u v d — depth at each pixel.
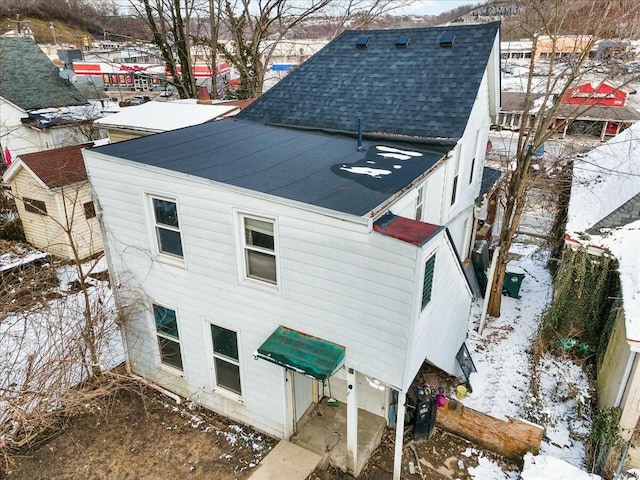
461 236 13.21
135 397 9.90
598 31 9.70
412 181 7.57
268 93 12.35
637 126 16.19
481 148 12.80
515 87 22.17
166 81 26.72
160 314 9.38
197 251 8.02
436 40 11.45
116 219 8.80
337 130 10.55
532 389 10.07
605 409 8.39
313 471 7.88
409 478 7.92
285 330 7.64
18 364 10.27
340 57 12.41
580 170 14.32
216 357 9.00
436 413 8.85
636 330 7.17
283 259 7.09
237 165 8.09
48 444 8.64
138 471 8.09
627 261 9.39
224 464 8.21
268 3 24.66
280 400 8.32
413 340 6.62
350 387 7.38
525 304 13.79
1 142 24.84
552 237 15.52
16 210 19.47
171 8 23.77
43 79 27.25
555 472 7.38
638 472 7.87
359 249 6.29
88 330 9.86
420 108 10.31
